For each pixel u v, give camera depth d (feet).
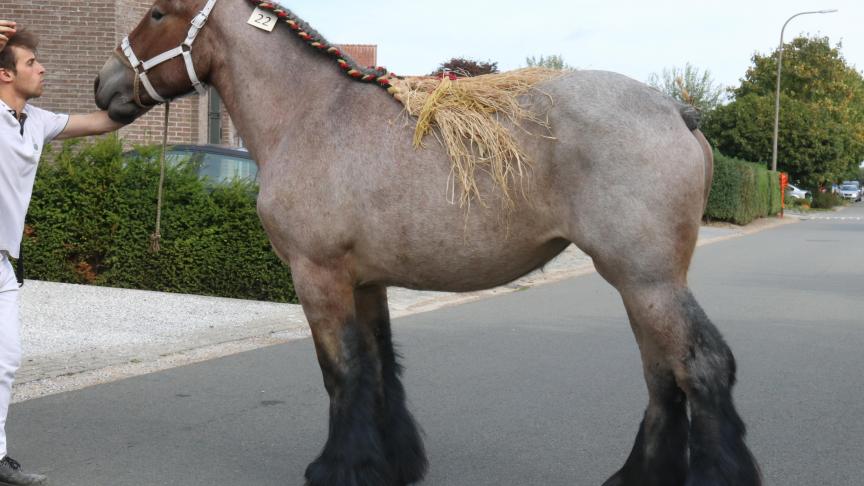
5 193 13.87
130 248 33.86
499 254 12.26
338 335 12.96
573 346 26.71
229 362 23.84
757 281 44.70
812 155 164.55
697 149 11.80
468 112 12.17
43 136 14.49
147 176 33.71
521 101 12.19
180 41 14.23
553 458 16.01
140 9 49.80
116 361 23.66
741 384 21.67
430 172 12.21
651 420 12.07
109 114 14.92
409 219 12.26
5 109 13.78
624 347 26.55
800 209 163.22
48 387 20.93
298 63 13.69
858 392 20.86
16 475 14.16
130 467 15.37
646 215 11.29
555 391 20.97
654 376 11.89
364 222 12.50
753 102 164.76
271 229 13.26
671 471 11.93
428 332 29.17
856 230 96.17
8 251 14.02
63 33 48.16
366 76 13.08
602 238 11.48
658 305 11.37
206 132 52.75
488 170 12.02
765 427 17.92
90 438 16.99
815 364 24.06
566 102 11.82
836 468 15.40
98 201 33.91
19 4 47.83
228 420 18.37
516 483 14.74
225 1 14.15
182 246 33.53
